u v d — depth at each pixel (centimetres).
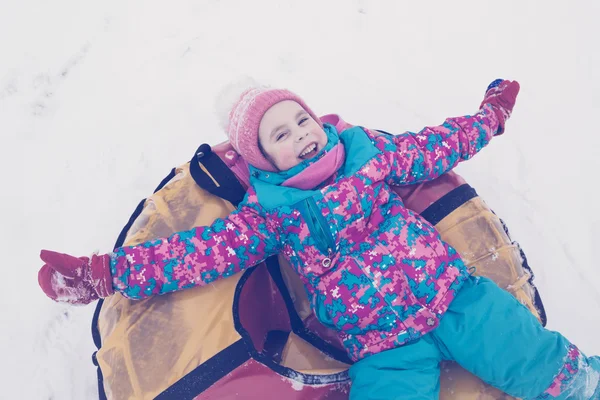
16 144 230
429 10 262
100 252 205
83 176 221
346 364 158
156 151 225
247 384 131
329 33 255
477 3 263
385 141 154
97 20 260
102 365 138
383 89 240
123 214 212
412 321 135
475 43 253
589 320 188
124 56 250
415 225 145
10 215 213
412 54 250
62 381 182
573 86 239
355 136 153
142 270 133
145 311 139
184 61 247
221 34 254
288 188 145
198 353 133
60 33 257
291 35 254
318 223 139
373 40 254
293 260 146
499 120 164
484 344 131
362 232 143
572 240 201
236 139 151
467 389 138
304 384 135
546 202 209
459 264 141
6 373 184
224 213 155
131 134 229
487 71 245
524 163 218
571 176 215
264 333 164
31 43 254
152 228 151
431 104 236
